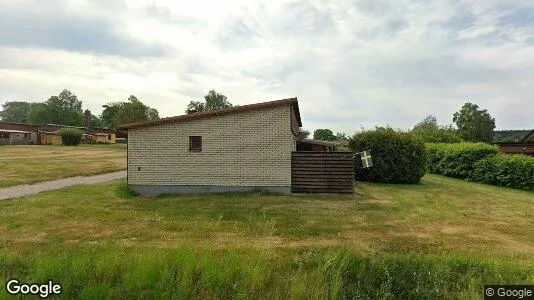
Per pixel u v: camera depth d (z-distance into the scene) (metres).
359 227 9.43
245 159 15.23
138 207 11.86
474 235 8.94
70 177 20.31
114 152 39.88
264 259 6.27
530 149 30.02
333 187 15.31
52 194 13.90
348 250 6.80
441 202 13.71
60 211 10.88
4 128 52.69
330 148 27.53
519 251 7.67
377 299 5.47
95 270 5.75
